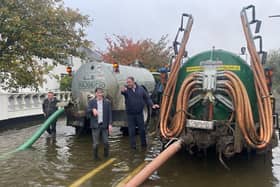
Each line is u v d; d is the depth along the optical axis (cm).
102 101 908
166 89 844
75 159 897
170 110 848
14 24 1436
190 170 796
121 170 787
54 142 1152
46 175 747
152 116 1364
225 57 804
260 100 775
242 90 755
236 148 746
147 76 1475
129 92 1013
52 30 1611
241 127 742
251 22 810
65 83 2686
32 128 1527
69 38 1689
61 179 718
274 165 846
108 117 911
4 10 1424
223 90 766
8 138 1238
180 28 860
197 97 791
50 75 2183
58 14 1616
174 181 711
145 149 1021
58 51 1608
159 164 691
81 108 1197
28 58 1559
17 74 1546
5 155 945
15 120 1650
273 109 862
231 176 751
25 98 1756
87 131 1314
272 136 786
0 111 1488
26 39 1493
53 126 1261
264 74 796
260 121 773
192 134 777
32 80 1598
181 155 938
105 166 821
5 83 1652
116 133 1338
